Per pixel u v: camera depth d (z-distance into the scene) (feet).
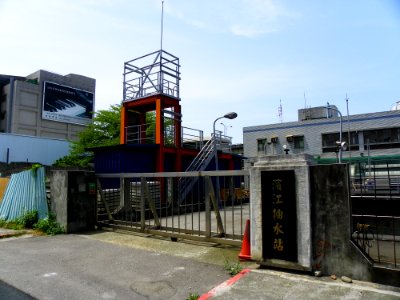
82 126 198.59
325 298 13.57
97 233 29.76
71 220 30.25
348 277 15.65
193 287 15.67
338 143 71.36
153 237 27.32
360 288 14.53
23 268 18.93
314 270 16.60
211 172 23.84
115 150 50.70
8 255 21.94
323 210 16.58
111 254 21.98
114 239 26.94
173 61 59.98
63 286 15.98
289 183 17.44
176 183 48.70
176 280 16.67
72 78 196.24
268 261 17.74
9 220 35.32
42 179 33.91
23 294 14.99
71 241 26.37
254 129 109.19
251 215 18.74
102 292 15.19
